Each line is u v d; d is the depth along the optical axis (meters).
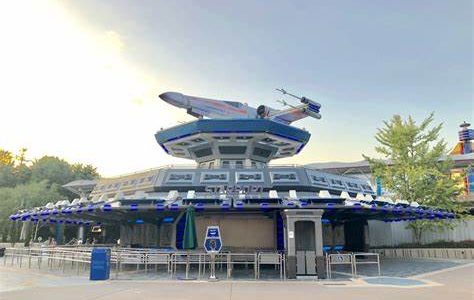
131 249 21.66
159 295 11.61
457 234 31.64
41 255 22.12
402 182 31.66
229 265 17.06
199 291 12.52
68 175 80.19
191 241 18.80
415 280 15.87
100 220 29.12
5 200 55.69
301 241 18.05
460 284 14.46
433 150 32.16
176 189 25.66
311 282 15.26
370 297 11.20
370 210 21.69
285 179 25.88
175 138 32.00
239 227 23.84
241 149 31.73
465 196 34.81
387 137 33.44
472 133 56.97
